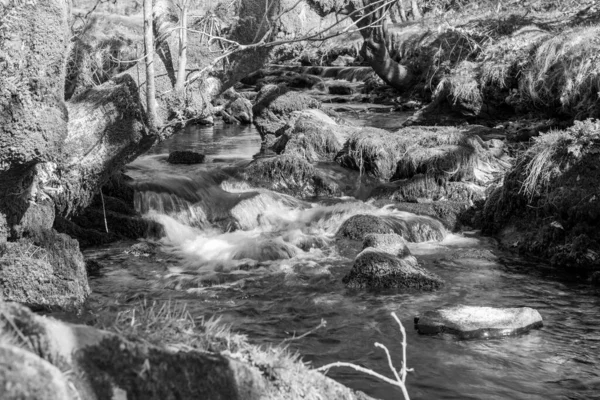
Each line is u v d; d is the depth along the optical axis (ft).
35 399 5.51
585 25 44.37
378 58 58.29
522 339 18.86
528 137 39.78
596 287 23.79
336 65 79.15
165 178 34.30
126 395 6.88
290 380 8.55
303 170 37.14
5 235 17.37
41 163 17.58
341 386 9.30
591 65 37.76
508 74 44.83
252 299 22.21
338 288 23.40
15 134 15.67
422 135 38.27
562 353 17.93
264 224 32.35
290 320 20.27
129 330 8.29
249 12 22.36
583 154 27.68
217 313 20.77
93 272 24.72
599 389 15.89
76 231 27.81
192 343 8.48
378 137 38.40
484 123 46.21
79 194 19.36
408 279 23.47
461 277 24.84
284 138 43.55
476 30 55.62
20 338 6.48
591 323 20.17
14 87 15.20
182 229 30.66
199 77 20.72
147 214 31.48
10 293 17.35
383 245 25.88
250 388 7.89
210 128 59.82
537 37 47.44
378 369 16.76
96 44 23.17
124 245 28.32
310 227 31.96
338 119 46.80
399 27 65.21
